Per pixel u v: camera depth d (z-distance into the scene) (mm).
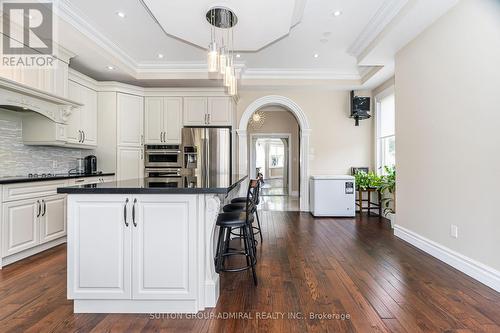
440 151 2789
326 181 5141
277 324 1690
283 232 3979
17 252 2750
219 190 1773
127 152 4684
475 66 2322
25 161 3510
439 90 2789
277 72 5031
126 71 4297
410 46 3318
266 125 8734
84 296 1809
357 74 5113
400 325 1674
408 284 2238
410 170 3352
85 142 4188
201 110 5074
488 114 2197
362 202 5664
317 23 3309
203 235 1872
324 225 4434
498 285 2096
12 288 2176
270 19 2629
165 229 1811
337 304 1925
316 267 2619
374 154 5453
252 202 2504
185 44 3871
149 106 5016
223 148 4973
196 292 1814
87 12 3023
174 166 4969
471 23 2357
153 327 1665
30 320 1734
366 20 3240
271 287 2197
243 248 3191
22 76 2887
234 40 3092
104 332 1614
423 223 3100
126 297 1810
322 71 5023
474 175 2342
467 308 1863
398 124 3611
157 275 1810
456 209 2562
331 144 5637
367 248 3201
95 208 1810
